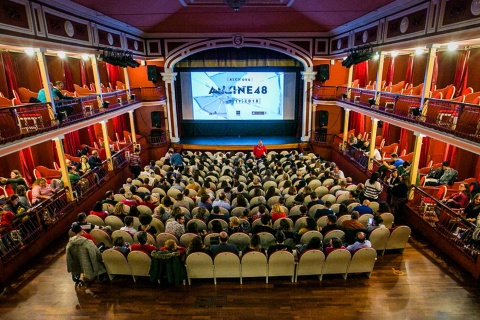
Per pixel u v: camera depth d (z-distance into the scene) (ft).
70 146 41.04
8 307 18.86
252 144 54.34
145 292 20.07
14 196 23.56
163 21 46.57
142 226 21.91
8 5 22.35
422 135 27.91
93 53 35.55
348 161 44.47
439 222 24.48
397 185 28.32
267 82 56.70
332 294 19.58
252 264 19.84
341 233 21.45
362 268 20.48
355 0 32.01
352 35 43.19
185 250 20.13
